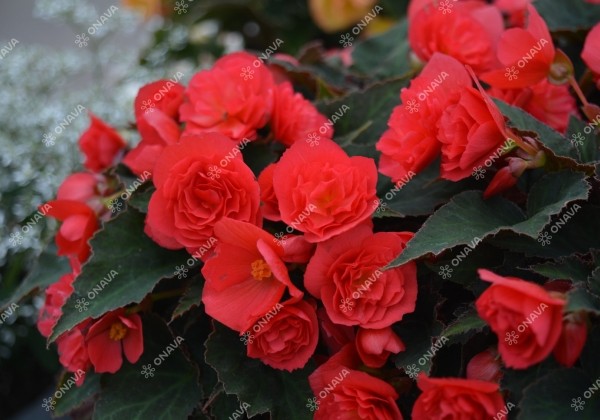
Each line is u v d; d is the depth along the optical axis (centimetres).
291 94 81
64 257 88
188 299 73
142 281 75
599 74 77
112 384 76
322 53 105
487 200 71
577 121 76
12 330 108
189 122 78
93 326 73
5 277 109
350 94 86
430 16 85
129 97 109
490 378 66
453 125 70
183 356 77
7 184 104
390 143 74
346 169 70
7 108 108
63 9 115
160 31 121
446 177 71
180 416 75
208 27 130
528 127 73
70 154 105
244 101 77
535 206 71
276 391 72
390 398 68
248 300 71
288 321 69
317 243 70
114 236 76
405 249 67
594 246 70
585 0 88
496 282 61
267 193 73
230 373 72
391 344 69
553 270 67
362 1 116
